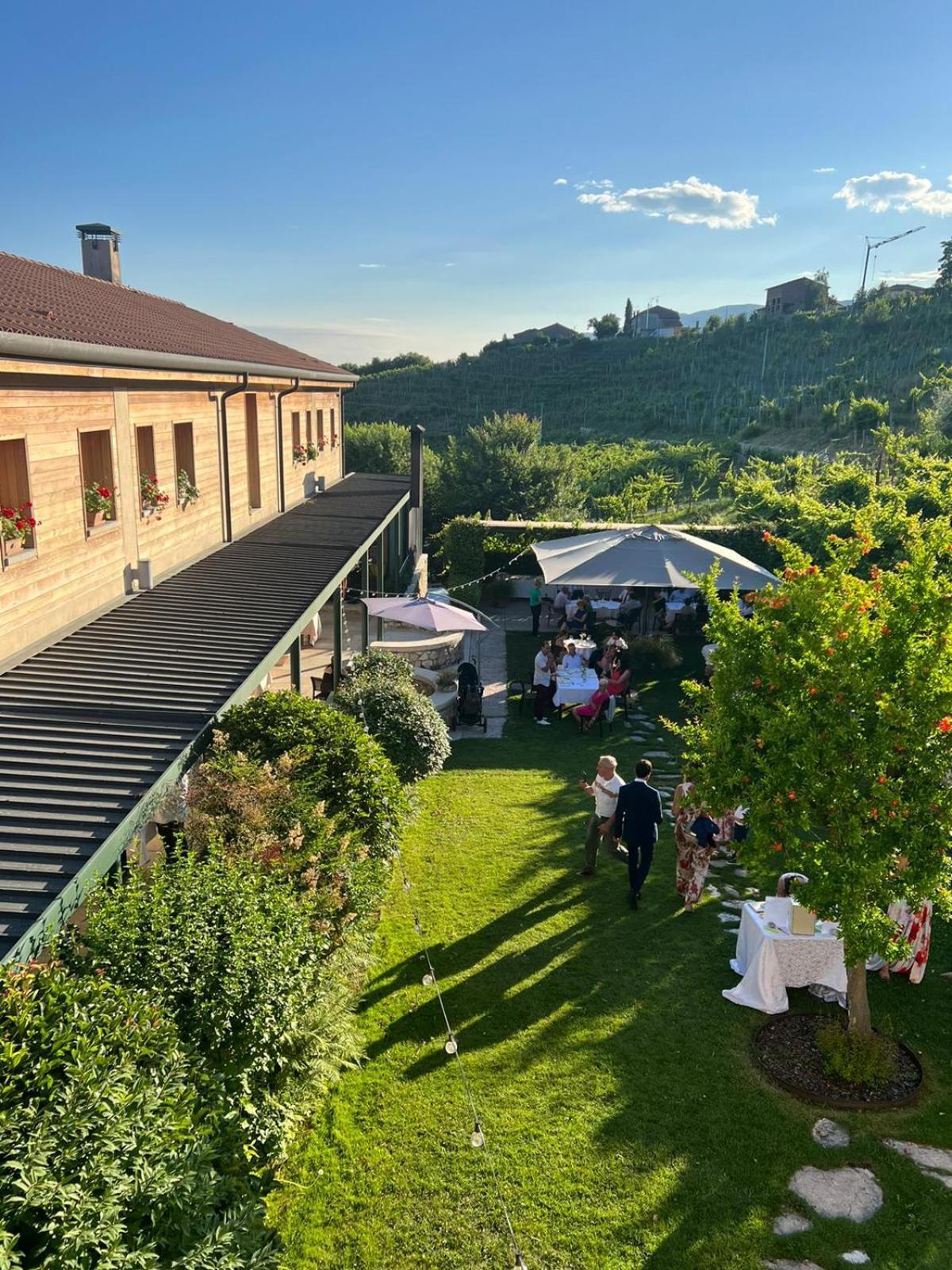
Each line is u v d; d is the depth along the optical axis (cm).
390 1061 697
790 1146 615
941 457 3338
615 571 1744
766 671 701
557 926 912
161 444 1230
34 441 875
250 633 986
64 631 955
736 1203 564
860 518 757
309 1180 579
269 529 1697
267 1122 504
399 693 1188
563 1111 645
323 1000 620
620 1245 532
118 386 1073
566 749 1494
